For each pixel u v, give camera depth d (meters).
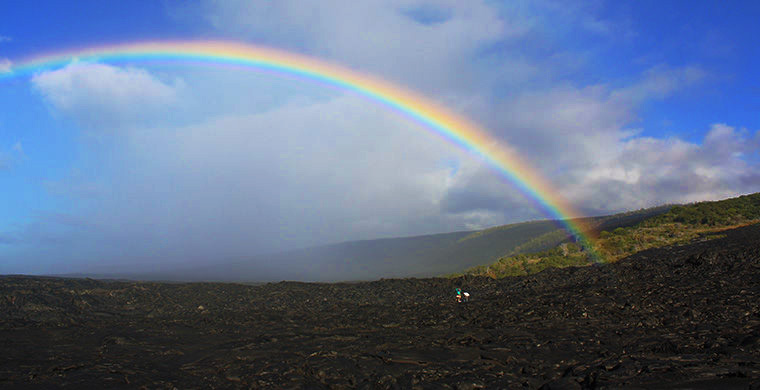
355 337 20.08
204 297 38.47
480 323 22.22
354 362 15.47
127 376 14.55
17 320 28.05
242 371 14.97
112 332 23.30
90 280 45.19
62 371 15.18
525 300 27.20
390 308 29.14
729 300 21.84
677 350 14.95
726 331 17.06
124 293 39.44
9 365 16.12
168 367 16.02
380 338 19.44
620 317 21.09
